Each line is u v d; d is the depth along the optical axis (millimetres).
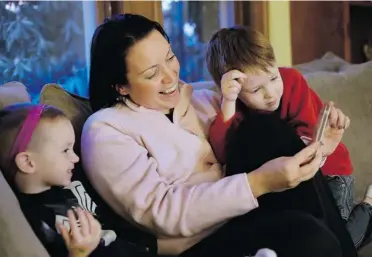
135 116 1359
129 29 1315
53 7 2084
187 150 1374
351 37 3023
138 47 1307
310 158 1250
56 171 1180
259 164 1304
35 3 2045
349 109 1874
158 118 1375
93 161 1284
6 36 1984
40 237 1110
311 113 1529
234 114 1394
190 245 1291
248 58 1408
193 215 1239
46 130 1173
